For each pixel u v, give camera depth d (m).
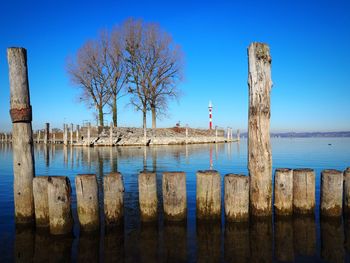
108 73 43.12
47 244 6.43
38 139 47.25
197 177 7.28
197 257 5.83
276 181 7.47
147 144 40.47
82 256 5.89
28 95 7.38
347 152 29.44
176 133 45.97
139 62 42.00
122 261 5.68
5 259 5.86
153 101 42.53
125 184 12.62
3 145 47.56
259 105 7.25
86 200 6.77
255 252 6.04
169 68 42.62
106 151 29.86
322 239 6.60
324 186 7.45
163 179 7.28
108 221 7.05
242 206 7.03
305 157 24.14
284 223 7.31
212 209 7.21
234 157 23.88
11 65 7.16
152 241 6.49
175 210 7.20
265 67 7.29
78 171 16.22
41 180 6.92
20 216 7.22
